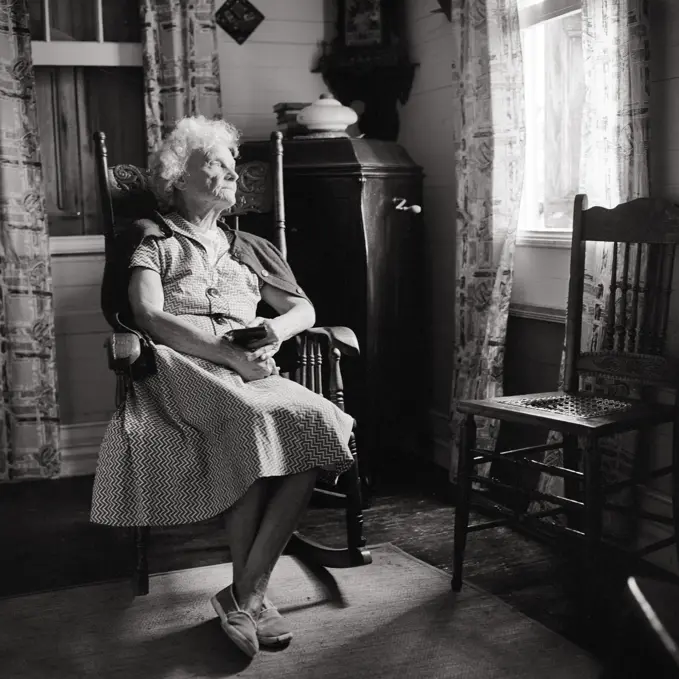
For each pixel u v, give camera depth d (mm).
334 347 2729
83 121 3951
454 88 3412
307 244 3582
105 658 2211
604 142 2736
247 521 2307
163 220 2676
